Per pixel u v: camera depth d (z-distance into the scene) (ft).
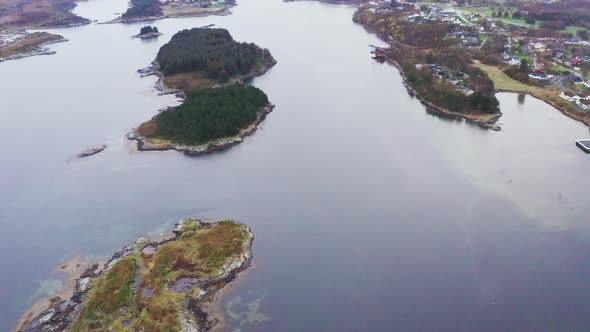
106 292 287.48
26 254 340.59
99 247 342.64
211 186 417.90
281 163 453.99
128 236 352.49
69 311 282.56
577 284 289.53
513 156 447.83
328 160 455.22
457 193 389.39
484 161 440.45
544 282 292.40
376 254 324.80
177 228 354.13
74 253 338.34
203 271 305.12
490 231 341.00
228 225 351.67
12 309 289.94
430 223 353.72
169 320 265.34
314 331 265.75
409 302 283.38
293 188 409.28
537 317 268.00
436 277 301.84
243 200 393.91
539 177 407.23
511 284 292.40
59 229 367.04
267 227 357.00
